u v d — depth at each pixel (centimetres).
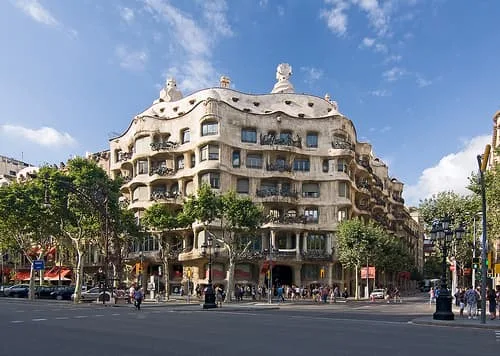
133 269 6981
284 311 3825
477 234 5188
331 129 7175
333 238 6919
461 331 2312
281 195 6744
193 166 6825
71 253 6378
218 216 5200
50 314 3095
